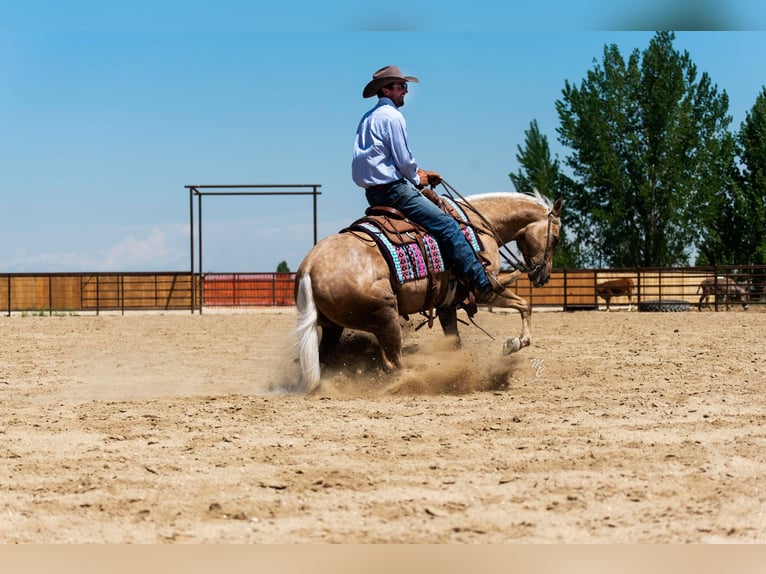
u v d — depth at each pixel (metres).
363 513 4.14
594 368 9.77
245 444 5.64
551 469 4.91
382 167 7.81
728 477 4.70
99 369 10.43
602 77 45.97
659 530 3.86
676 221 45.06
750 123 44.69
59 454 5.39
